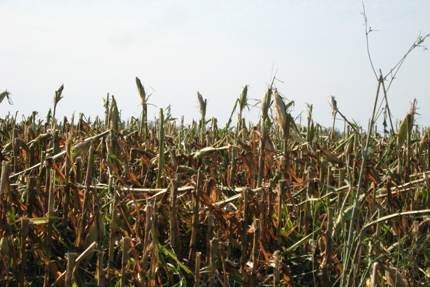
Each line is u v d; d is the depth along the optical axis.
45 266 2.66
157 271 2.68
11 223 2.66
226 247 2.89
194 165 3.69
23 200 2.99
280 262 2.57
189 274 2.80
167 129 5.21
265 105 3.02
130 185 3.18
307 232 3.06
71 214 2.84
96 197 2.76
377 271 2.39
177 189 2.83
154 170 3.52
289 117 3.05
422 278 2.63
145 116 4.18
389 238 3.01
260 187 2.97
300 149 3.36
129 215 3.00
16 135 3.61
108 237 2.92
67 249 2.92
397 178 3.15
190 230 3.10
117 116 3.52
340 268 2.69
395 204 2.94
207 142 4.30
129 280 2.71
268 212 2.95
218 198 3.19
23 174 3.28
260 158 3.04
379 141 3.85
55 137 3.22
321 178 3.12
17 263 2.67
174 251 2.87
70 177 3.08
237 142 3.39
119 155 3.55
